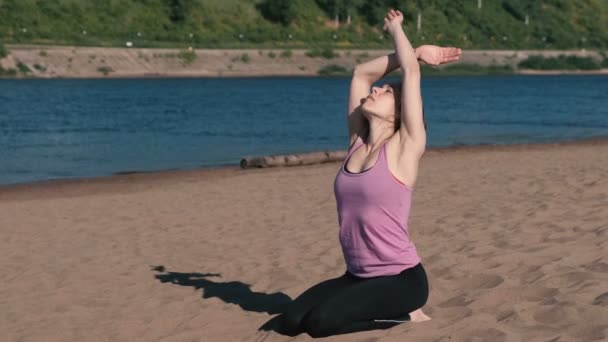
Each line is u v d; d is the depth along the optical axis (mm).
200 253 8898
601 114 41812
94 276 8023
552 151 22453
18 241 10492
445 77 88000
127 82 69125
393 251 4871
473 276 6297
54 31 80562
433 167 17562
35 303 7059
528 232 8109
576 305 4996
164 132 33281
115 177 19875
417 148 4738
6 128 34125
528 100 52531
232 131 33844
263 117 40719
